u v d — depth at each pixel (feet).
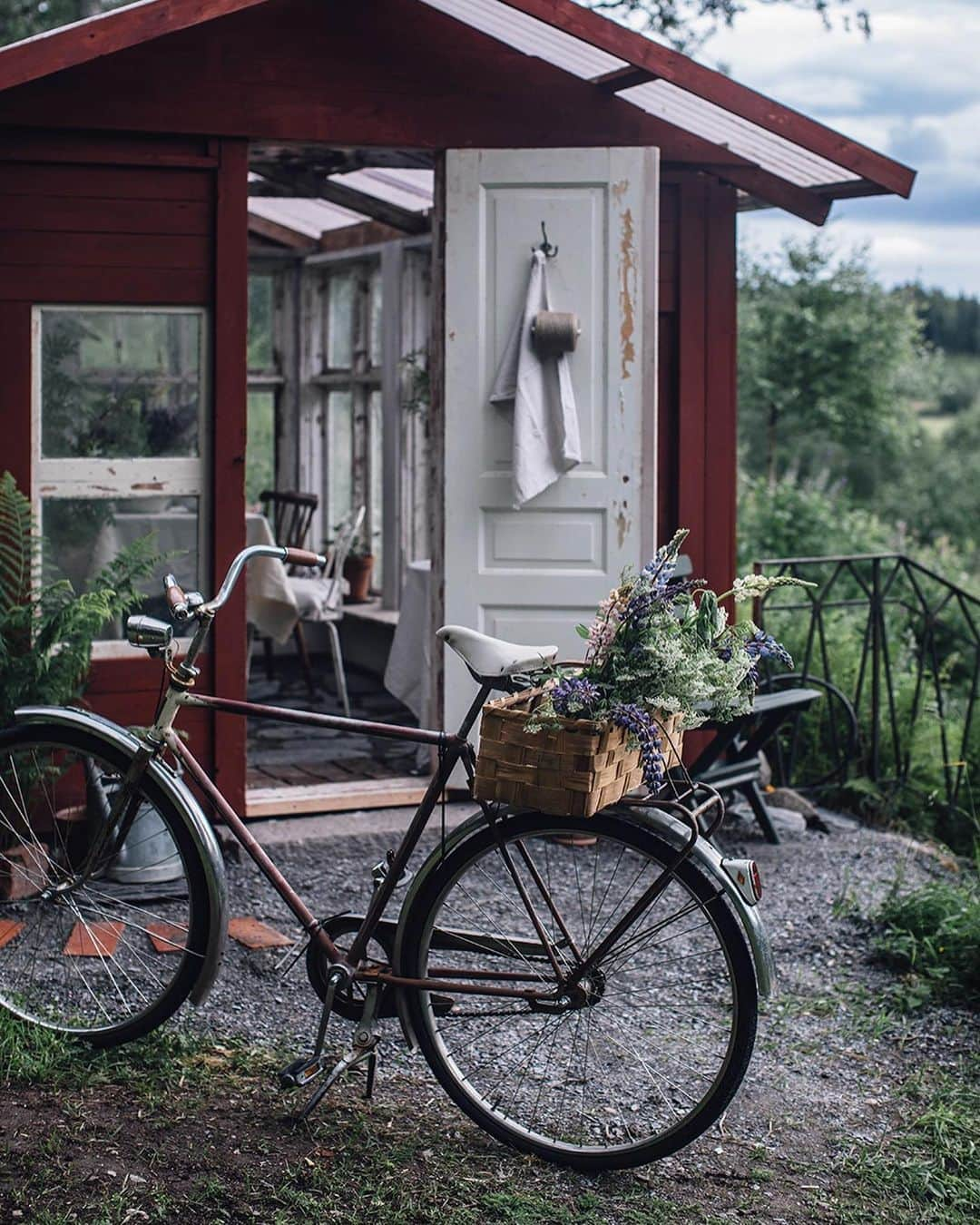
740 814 19.86
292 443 32.01
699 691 9.64
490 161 18.30
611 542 18.66
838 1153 10.71
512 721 9.68
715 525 20.43
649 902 10.21
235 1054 11.62
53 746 11.55
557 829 10.28
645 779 9.53
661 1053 12.28
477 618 18.76
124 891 14.48
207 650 17.93
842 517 36.70
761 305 45.50
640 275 18.49
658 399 20.11
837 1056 12.48
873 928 15.30
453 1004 10.64
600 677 9.82
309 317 31.58
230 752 18.01
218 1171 9.77
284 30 17.54
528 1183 9.98
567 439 18.17
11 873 13.74
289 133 17.65
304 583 26.81
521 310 18.42
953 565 35.55
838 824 20.16
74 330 17.34
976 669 22.67
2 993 12.04
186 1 15.40
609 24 16.38
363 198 25.67
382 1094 11.14
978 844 19.70
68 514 17.49
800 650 24.04
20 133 16.83
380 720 25.04
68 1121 10.32
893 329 45.55
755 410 49.16
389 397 28.12
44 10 45.75
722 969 14.35
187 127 17.25
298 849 17.40
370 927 10.71
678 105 18.54
